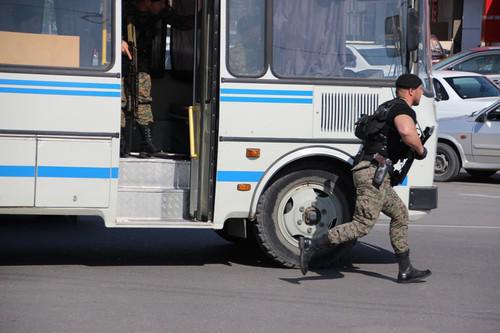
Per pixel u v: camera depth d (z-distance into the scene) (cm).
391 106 1489
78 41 1508
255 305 1394
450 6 5666
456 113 3316
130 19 1716
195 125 1611
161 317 1309
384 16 1614
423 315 1361
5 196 1486
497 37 4466
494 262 1795
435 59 4803
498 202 2728
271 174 1573
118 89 1518
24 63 1488
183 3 1752
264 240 1611
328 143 1590
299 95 1577
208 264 1703
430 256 1845
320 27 1590
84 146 1510
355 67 1605
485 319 1348
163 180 1608
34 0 1494
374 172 1492
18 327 1238
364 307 1400
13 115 1480
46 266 1645
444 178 3212
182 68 1798
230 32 1551
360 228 1507
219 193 1565
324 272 1656
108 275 1580
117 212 1570
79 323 1265
